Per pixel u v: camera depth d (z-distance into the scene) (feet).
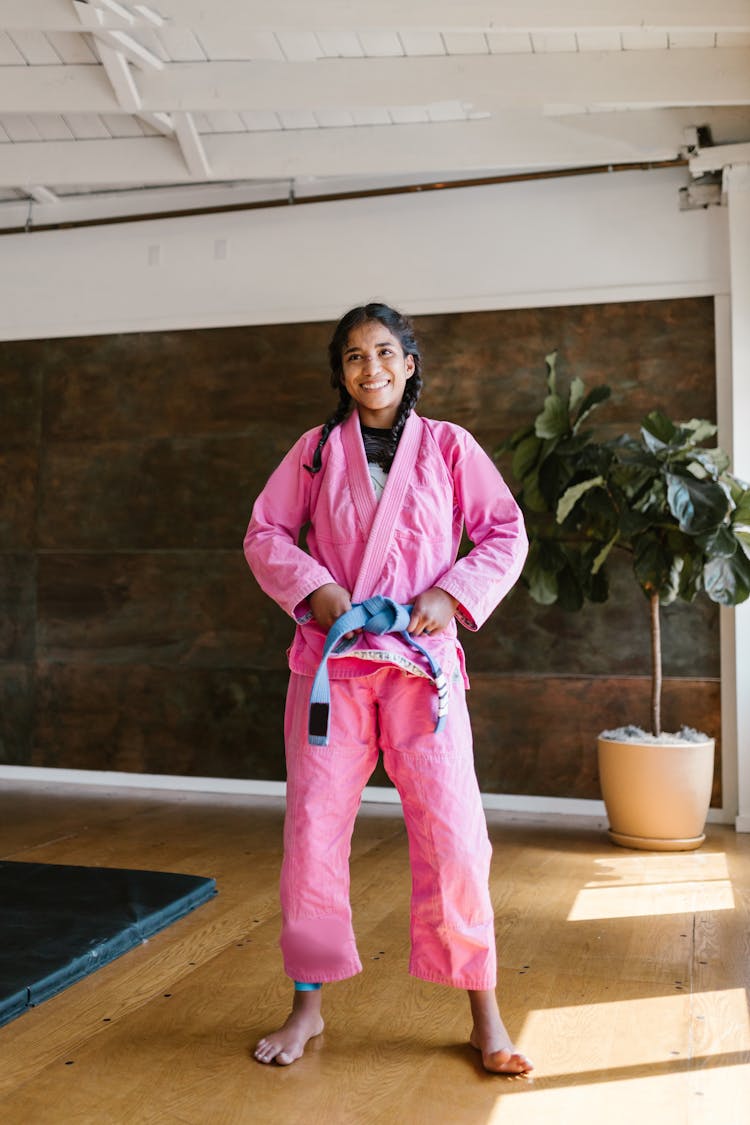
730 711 13.39
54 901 8.56
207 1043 5.93
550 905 9.18
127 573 15.80
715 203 13.73
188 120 13.52
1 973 6.70
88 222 15.98
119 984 6.91
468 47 12.21
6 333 16.49
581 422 12.99
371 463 5.96
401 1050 5.85
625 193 14.08
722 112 13.04
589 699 13.88
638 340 13.96
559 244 14.28
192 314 15.66
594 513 12.19
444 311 14.65
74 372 16.21
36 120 14.51
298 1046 5.74
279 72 12.55
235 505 15.39
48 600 16.15
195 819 13.24
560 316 14.26
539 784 14.01
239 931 8.22
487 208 14.58
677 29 10.26
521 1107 5.15
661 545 11.78
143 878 9.47
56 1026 6.16
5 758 16.25
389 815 13.74
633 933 8.28
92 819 13.14
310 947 5.74
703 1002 6.66
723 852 11.59
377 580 5.62
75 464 16.14
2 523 16.39
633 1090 5.34
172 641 15.55
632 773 11.71
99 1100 5.20
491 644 14.25
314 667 5.69
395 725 5.60
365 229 15.05
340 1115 5.05
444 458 6.00
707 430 12.00
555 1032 6.14
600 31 11.13
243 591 15.29
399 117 13.79
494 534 5.89
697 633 13.56
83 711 15.90
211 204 15.66
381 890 9.67
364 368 5.84
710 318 13.74
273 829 12.66
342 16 10.55
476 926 5.62
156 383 15.83
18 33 12.48
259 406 15.37
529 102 12.30
